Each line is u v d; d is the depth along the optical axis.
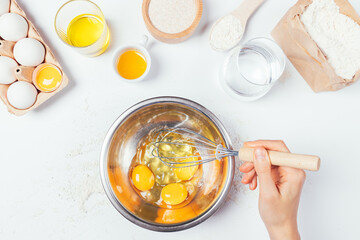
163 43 0.62
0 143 0.61
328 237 0.62
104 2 0.61
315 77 0.58
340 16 0.56
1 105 0.61
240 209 0.61
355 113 0.63
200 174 0.61
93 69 0.61
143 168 0.59
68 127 0.61
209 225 0.61
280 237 0.53
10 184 0.61
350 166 0.62
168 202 0.58
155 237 0.61
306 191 0.62
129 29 0.62
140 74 0.60
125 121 0.55
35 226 0.60
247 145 0.53
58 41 0.61
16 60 0.58
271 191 0.49
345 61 0.55
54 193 0.61
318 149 0.62
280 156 0.45
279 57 0.59
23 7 0.61
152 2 0.59
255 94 0.59
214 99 0.62
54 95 0.61
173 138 0.62
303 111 0.62
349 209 0.62
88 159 0.61
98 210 0.61
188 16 0.59
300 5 0.54
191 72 0.62
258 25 0.62
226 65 0.59
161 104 0.54
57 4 0.61
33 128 0.61
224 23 0.60
